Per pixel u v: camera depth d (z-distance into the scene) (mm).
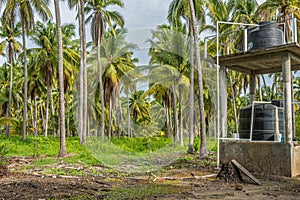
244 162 10375
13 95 38906
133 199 6395
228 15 26344
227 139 11172
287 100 9758
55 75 33125
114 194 6898
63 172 10523
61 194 6871
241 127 11672
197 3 18078
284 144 9594
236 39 24500
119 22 26281
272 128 10688
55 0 17406
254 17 24781
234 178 8625
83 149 18375
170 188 7629
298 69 12062
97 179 9109
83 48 22984
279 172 9609
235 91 35562
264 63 11664
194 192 7152
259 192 7168
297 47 9562
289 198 6531
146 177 9398
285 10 20984
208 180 8859
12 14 26719
